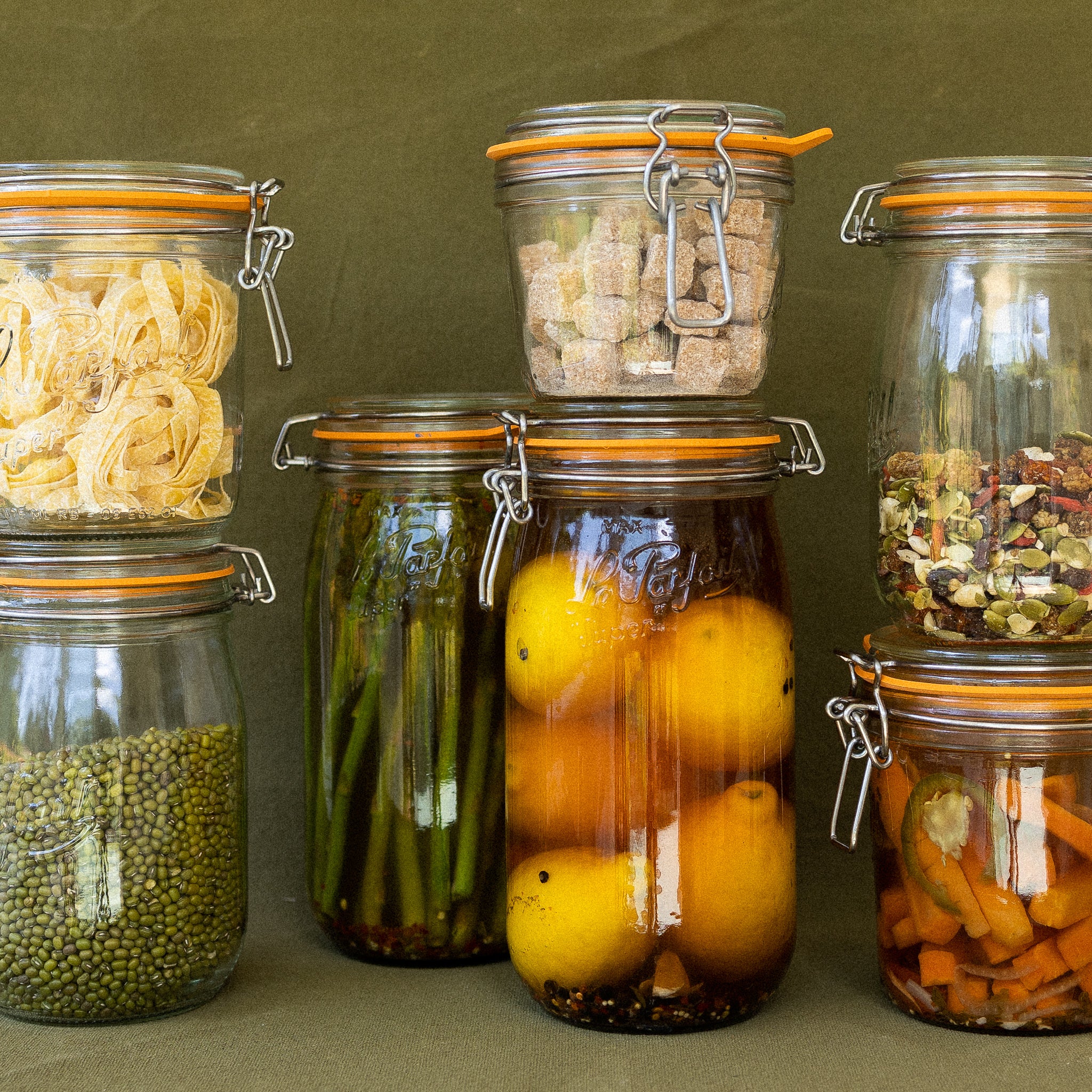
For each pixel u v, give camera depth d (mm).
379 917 1013
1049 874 845
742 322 855
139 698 907
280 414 1181
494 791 1015
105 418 860
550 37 1154
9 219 863
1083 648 873
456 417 992
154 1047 871
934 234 875
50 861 880
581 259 839
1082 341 864
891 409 911
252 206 912
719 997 879
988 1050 856
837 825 1174
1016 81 1153
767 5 1149
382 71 1158
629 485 851
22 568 882
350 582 1011
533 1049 866
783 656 909
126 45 1146
